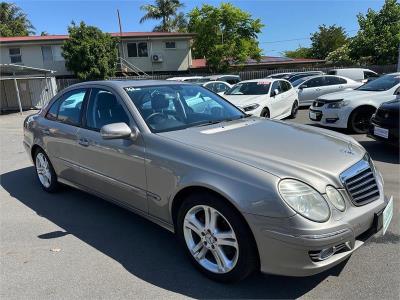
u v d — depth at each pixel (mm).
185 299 2834
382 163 6266
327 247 2527
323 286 2906
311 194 2582
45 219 4410
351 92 9312
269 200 2557
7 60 30922
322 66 35312
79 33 27984
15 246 3764
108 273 3213
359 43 30125
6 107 24188
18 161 7688
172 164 3131
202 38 34688
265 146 3127
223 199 2803
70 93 4723
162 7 42781
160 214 3393
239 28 35156
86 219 4367
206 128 3615
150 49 33281
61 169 4785
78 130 4293
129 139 3531
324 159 2930
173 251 3557
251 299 2807
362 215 2738
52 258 3496
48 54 31109
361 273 3039
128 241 3785
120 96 3848
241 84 11953
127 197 3734
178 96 4137
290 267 2566
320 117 9234
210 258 3092
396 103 6602
